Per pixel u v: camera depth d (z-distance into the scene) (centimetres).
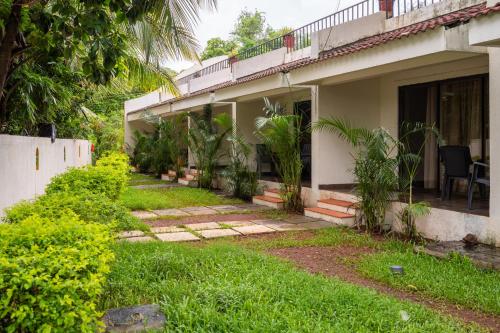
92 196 623
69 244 314
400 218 801
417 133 988
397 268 580
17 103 831
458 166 782
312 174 1089
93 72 587
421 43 689
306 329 367
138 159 2205
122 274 489
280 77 1065
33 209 478
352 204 889
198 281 478
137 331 350
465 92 883
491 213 671
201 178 1556
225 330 360
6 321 258
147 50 816
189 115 1570
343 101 1055
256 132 1131
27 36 661
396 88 1018
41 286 254
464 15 664
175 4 649
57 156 1004
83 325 266
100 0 539
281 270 550
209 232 848
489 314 451
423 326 394
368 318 401
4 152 646
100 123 2239
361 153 848
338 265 632
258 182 1340
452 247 667
